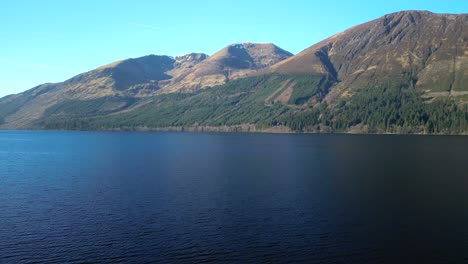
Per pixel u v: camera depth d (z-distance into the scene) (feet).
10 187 300.40
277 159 486.79
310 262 159.84
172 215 218.79
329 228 196.03
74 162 469.57
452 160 451.94
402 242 178.29
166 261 161.17
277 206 236.22
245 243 178.09
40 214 222.69
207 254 167.12
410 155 511.81
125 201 251.19
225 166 418.31
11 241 182.09
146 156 538.06
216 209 230.48
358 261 160.66
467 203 239.71
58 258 164.35
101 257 165.17
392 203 241.35
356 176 340.59
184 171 380.37
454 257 163.63
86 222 207.72
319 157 503.61
